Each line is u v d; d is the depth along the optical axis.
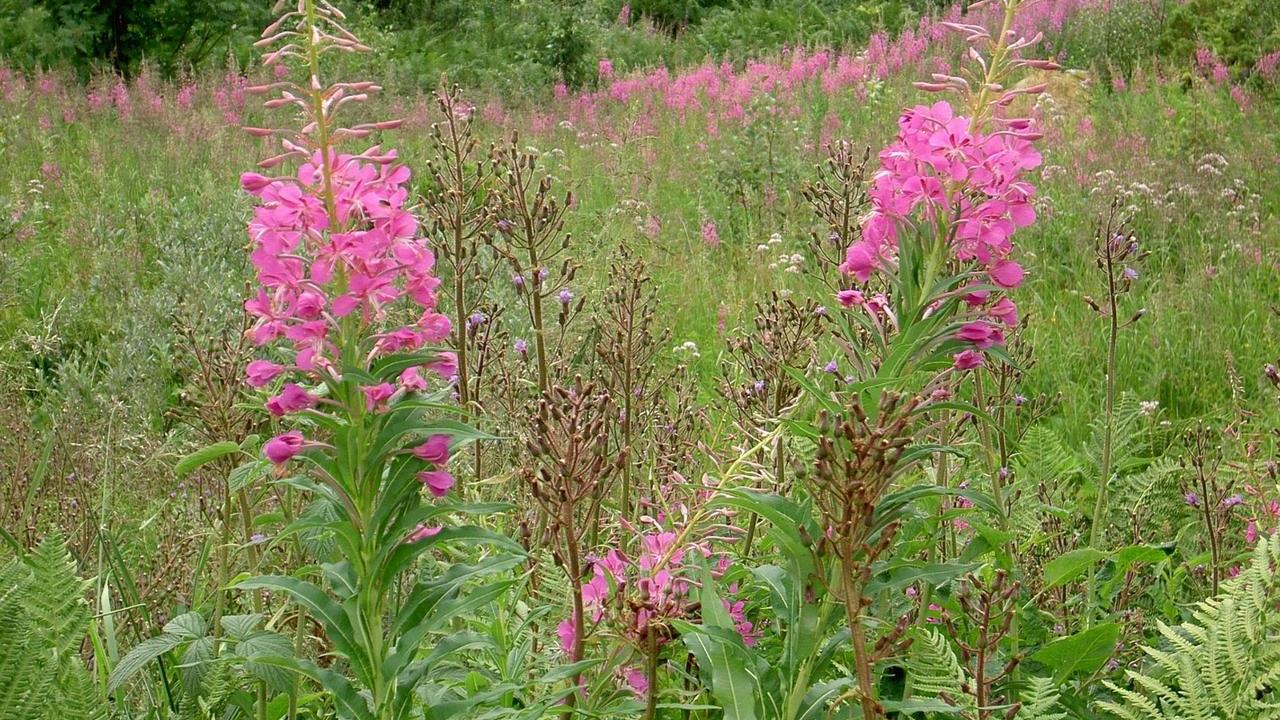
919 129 2.40
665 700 2.77
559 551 2.54
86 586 2.62
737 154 10.52
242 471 2.59
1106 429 3.56
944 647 2.54
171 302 6.41
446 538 2.28
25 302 7.52
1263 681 2.20
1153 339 6.41
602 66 17.11
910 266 2.41
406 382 2.30
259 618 2.84
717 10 23.05
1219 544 3.48
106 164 11.08
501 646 2.62
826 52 17.03
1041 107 11.89
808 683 2.30
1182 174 9.42
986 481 3.66
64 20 16.44
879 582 2.35
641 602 2.44
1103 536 3.76
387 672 2.24
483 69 17.75
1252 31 14.17
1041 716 2.37
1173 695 2.29
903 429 2.21
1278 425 5.02
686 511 2.65
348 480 2.26
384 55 17.22
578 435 2.43
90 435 4.92
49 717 2.41
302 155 2.24
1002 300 2.53
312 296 2.20
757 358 3.61
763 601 2.93
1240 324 6.82
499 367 4.02
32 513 4.15
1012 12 2.41
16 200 9.10
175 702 2.96
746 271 8.02
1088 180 9.18
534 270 3.63
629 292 4.33
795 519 2.23
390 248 2.24
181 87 15.12
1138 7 15.41
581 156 12.07
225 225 7.64
